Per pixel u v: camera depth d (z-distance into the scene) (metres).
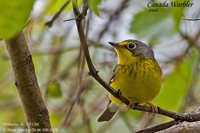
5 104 13.47
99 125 13.54
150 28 9.97
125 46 10.28
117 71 9.72
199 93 13.45
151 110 7.70
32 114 6.95
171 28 9.80
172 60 12.29
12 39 6.30
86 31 9.05
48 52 13.27
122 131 13.52
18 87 6.76
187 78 10.99
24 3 3.38
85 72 11.83
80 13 5.27
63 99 13.08
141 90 9.56
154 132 7.69
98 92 13.55
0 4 3.36
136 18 10.07
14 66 6.58
